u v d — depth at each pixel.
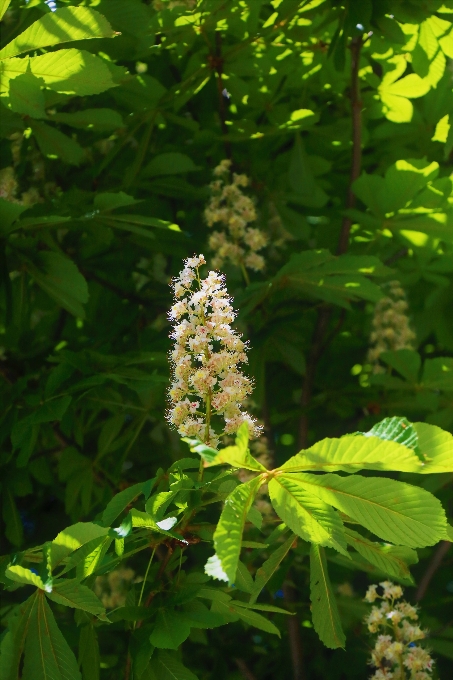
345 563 3.28
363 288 3.43
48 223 3.42
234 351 2.69
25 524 4.83
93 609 2.58
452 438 2.42
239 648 4.07
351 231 4.59
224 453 2.38
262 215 4.43
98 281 4.38
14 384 3.31
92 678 2.82
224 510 2.42
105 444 3.66
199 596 2.69
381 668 3.14
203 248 4.43
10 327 3.72
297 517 2.47
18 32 3.71
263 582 2.64
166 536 2.72
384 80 4.12
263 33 3.66
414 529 2.46
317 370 4.89
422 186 3.64
